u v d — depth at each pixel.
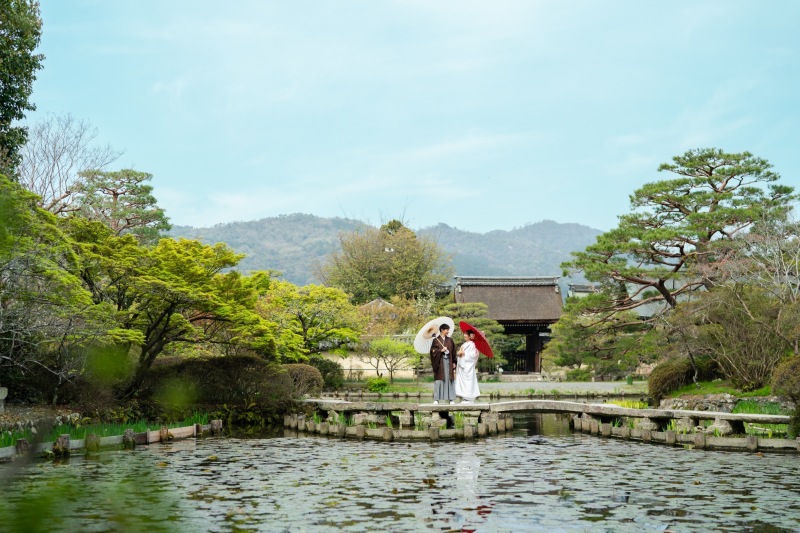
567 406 24.70
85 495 12.02
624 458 16.70
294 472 14.55
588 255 40.56
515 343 72.19
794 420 19.17
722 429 20.48
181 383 25.28
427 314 61.69
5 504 10.98
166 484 13.09
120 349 23.69
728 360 28.83
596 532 9.65
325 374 44.66
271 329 26.53
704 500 11.70
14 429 18.16
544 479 13.73
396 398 40.66
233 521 10.19
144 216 49.34
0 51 26.91
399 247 76.75
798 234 30.64
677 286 50.75
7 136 27.91
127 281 22.39
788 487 12.86
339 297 43.44
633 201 40.06
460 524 10.06
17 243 17.56
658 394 31.36
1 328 18.34
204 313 25.92
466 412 23.75
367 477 13.95
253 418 25.62
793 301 27.45
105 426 20.81
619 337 45.28
